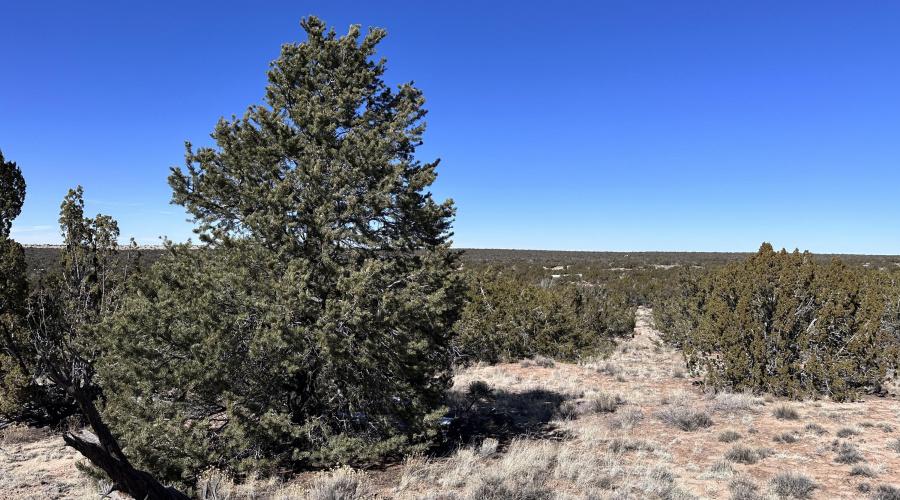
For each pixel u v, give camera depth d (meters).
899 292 19.66
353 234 9.45
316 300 9.04
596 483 7.95
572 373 19.17
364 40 10.94
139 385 8.35
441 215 10.27
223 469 8.69
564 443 10.41
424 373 10.12
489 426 12.12
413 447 9.30
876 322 13.17
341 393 9.27
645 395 15.01
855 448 9.12
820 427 10.40
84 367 11.67
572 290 26.39
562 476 8.42
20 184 16.89
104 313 12.48
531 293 23.33
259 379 8.71
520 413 13.58
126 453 8.03
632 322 26.39
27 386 12.38
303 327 8.23
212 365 8.26
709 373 14.97
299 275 8.48
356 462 9.66
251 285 8.68
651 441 10.23
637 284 44.47
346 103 9.99
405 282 9.70
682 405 13.27
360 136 9.92
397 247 10.08
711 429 11.13
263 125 9.84
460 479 8.23
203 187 9.52
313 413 9.83
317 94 10.52
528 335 22.42
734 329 14.57
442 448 10.56
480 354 22.11
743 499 7.04
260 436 8.45
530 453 9.30
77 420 12.92
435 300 8.80
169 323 8.71
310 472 9.05
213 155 9.78
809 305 13.98
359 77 10.60
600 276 54.00
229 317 8.57
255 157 9.55
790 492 7.26
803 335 13.62
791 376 13.78
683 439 10.53
